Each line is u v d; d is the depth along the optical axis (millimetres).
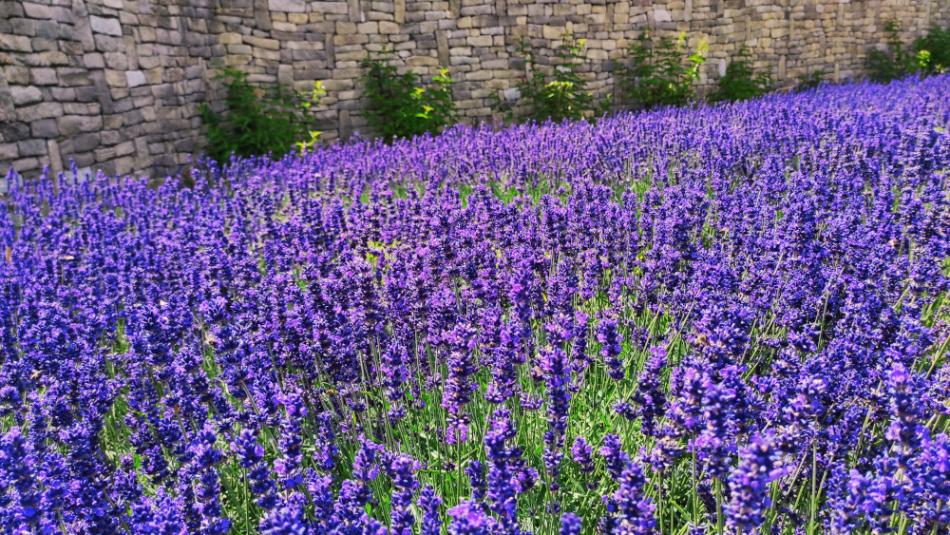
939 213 4680
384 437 3656
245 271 4988
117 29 10602
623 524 2334
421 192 8578
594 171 7707
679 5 18266
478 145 9305
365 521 2338
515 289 3770
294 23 13875
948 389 2938
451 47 15602
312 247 5543
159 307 4531
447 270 4680
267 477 2604
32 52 9109
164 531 2406
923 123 8039
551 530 2820
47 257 5707
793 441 2545
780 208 6062
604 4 17219
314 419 3695
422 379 4102
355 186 8047
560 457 2807
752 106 12266
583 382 3846
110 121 10469
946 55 22203
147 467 3174
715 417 2305
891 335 3518
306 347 3768
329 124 14531
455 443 3393
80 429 3016
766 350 3883
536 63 16641
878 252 4434
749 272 4453
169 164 11875
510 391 3328
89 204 7598
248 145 12812
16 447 2475
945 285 4043
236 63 13344
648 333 4074
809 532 2621
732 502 2172
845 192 5887
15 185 8445
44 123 9289
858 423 2924
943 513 2318
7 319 4578
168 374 3654
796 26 20266
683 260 4785
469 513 2119
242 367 3457
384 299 4129
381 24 14805
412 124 14461
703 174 7098
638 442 3393
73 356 3996
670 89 17578
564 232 5059
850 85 17406
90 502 2754
